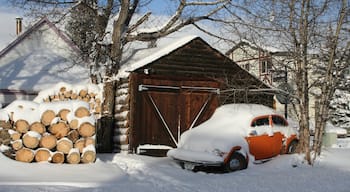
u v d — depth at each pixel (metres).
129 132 17.02
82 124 13.41
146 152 17.00
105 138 17.94
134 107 17.03
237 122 14.46
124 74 17.53
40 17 18.89
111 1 19.55
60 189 10.07
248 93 17.17
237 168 13.55
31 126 13.00
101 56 20.22
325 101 14.93
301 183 11.40
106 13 19.53
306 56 14.95
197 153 13.45
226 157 13.26
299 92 14.84
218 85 18.28
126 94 17.38
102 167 13.02
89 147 13.45
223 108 15.63
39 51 30.75
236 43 17.67
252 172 13.16
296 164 13.98
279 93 16.30
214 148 13.34
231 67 18.53
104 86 18.75
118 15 18.34
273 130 14.88
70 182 10.91
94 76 20.66
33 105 13.43
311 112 27.64
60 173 11.90
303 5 14.35
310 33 14.77
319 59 15.59
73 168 12.59
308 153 14.34
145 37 18.66
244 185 11.13
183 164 14.34
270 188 10.76
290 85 17.59
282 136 15.13
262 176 12.48
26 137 12.88
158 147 17.19
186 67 17.88
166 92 17.67
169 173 12.91
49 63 28.92
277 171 13.34
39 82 26.44
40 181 10.90
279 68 17.39
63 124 13.30
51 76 27.17
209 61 18.23
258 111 14.95
